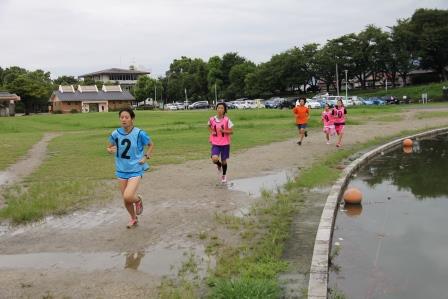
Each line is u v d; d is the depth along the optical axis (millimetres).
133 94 108812
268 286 4500
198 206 8570
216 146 10578
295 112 17953
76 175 12602
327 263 5355
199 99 103562
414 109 43344
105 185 10977
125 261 5777
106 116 52594
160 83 109312
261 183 10617
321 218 7266
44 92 91438
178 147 18469
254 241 6316
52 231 7262
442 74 74312
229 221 7363
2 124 43125
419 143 19094
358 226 7609
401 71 74000
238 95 90750
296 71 78250
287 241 6273
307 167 12531
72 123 42062
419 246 6555
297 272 5141
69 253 6172
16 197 9734
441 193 9875
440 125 25375
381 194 9938
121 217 7984
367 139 19656
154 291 4801
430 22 69312
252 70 89938
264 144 18625
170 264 5605
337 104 17391
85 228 7375
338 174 11203
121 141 7223
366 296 4973
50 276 5336
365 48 72375
